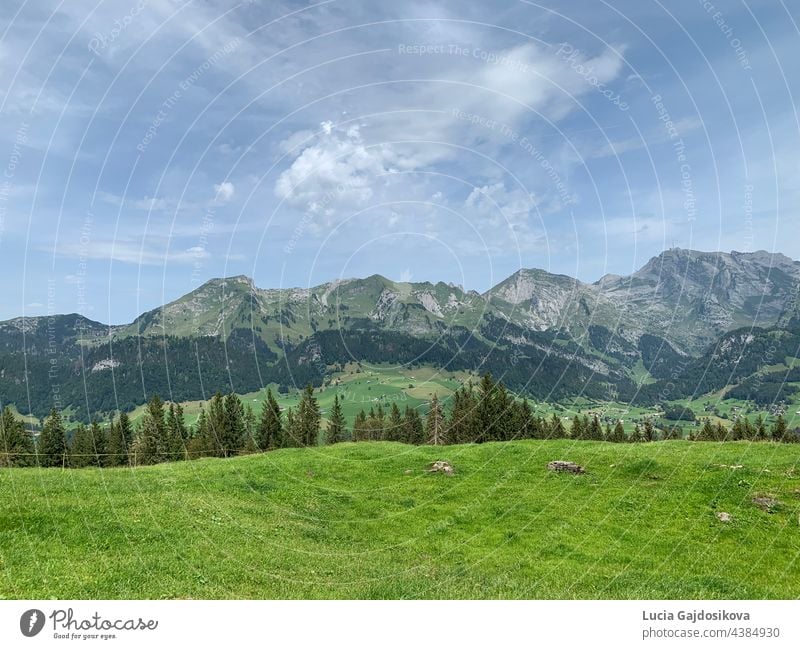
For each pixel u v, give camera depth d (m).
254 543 21.14
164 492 26.33
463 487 32.06
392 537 25.22
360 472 35.16
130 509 22.36
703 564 21.83
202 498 26.38
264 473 33.28
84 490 24.58
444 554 23.06
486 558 22.53
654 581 19.52
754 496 28.27
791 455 34.84
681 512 27.39
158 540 19.30
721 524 25.75
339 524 26.50
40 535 18.27
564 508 28.48
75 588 14.74
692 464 33.72
